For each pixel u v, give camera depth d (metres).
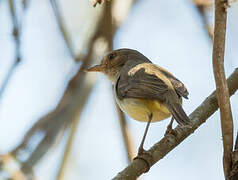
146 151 9.02
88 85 11.80
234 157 7.99
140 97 10.18
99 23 12.53
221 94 7.89
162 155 9.09
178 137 9.34
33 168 10.11
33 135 10.91
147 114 10.32
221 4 7.52
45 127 11.04
